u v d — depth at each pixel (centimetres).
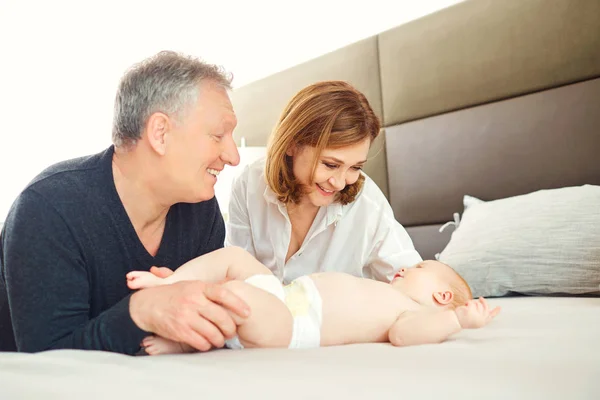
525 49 237
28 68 371
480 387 62
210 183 124
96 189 114
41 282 102
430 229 264
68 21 387
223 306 91
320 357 81
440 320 101
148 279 103
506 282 185
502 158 240
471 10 255
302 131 141
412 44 275
